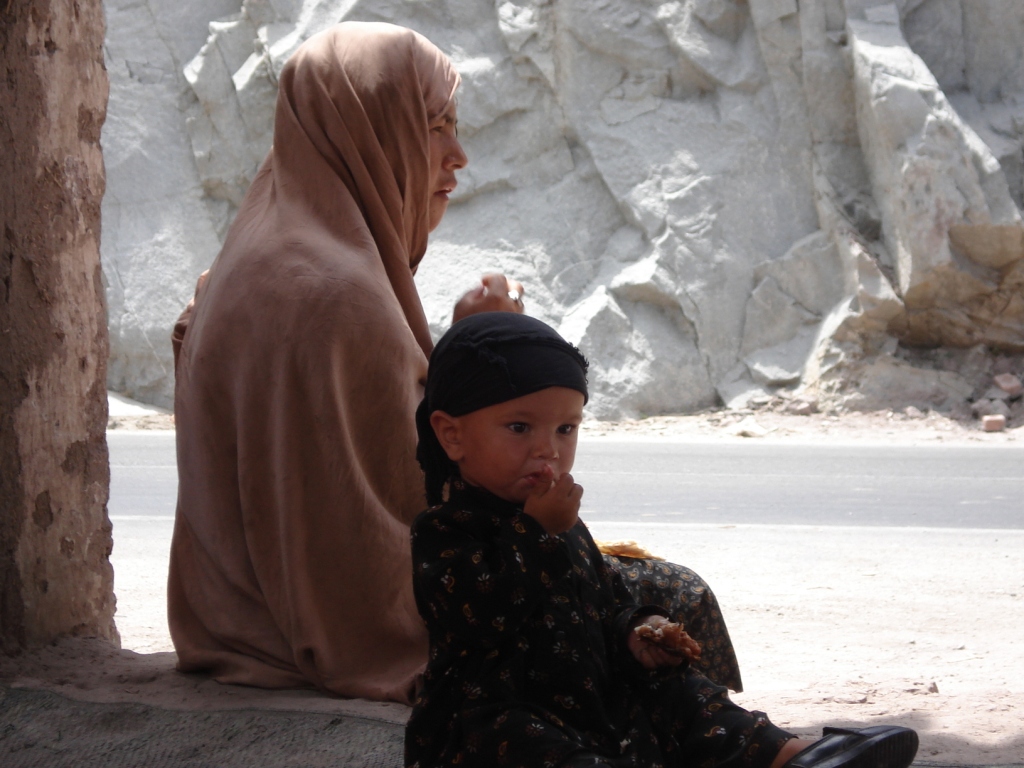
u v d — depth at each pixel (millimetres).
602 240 18562
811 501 9375
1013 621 5055
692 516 8641
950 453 12883
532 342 2158
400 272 3557
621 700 2199
